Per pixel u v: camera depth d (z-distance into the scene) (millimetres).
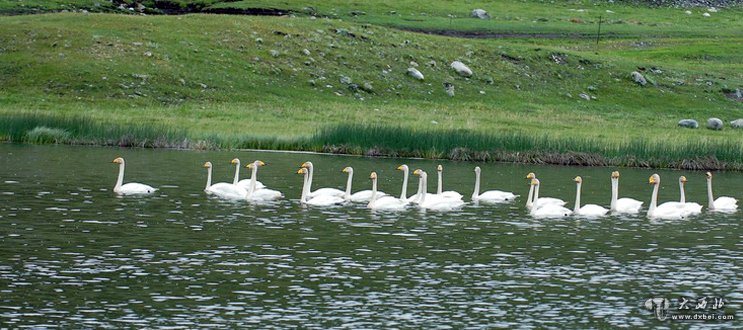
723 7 136625
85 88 68125
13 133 53750
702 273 25766
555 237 30250
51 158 46500
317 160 50188
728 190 43344
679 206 35812
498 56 87188
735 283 24781
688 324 21391
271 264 25688
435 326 20844
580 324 21250
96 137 53562
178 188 38438
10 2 95188
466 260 26719
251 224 31000
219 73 73625
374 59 81312
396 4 114812
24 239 27781
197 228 30109
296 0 110125
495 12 117750
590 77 85562
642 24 119000
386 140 53312
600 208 35219
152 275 24281
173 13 105125
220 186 37125
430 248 28109
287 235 29406
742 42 109312
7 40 73938
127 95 67938
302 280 24156
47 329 20109
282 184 40969
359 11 108812
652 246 29141
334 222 31828
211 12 105125
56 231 28984
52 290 22766
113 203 34219
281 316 21281
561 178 45750
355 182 42656
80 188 37438
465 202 37344
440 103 75188
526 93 80438
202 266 25266
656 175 34844
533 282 24531
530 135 58812
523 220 33281
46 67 70312
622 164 51844
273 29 82750
